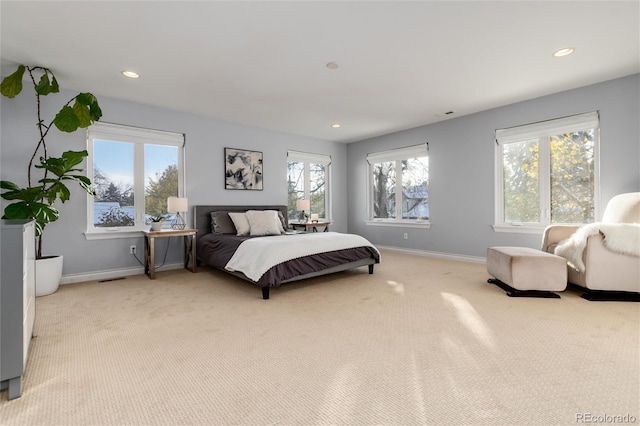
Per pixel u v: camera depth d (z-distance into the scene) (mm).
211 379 1584
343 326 2283
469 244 4801
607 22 2359
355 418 1277
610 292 2873
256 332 2188
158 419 1283
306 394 1449
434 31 2471
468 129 4750
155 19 2285
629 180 3363
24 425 1248
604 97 3504
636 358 1738
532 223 4180
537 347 1892
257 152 5348
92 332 2195
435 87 3635
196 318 2473
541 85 3607
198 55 2836
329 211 6562
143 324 2348
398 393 1445
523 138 4180
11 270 1438
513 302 2789
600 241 2791
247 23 2348
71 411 1334
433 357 1788
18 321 1441
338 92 3764
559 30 2467
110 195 3965
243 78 3346
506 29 2451
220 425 1248
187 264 4496
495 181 4473
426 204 5438
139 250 4160
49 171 3217
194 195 4621
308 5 2139
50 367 1705
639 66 3135
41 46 2658
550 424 1227
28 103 3393
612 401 1358
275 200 5609
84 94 3121
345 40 2600
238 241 3623
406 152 5625
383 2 2113
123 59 2902
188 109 4375
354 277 3828
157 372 1654
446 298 2939
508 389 1461
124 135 4000
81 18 2262
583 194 3742
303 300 2932
